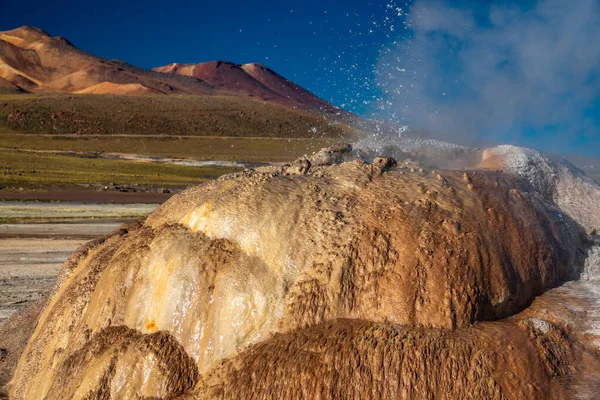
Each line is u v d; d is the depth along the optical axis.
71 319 7.75
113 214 32.28
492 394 5.19
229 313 6.32
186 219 7.36
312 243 6.38
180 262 6.86
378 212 6.46
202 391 6.08
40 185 44.03
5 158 60.72
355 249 6.21
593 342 5.57
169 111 113.69
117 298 7.29
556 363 5.38
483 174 7.11
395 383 5.40
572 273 6.71
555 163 7.90
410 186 6.79
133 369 6.59
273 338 6.05
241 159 86.44
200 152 91.12
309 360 5.70
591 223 7.37
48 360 7.67
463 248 6.03
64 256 20.58
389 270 6.04
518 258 6.20
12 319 10.93
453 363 5.36
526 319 5.75
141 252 7.37
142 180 54.91
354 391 5.47
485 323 5.79
